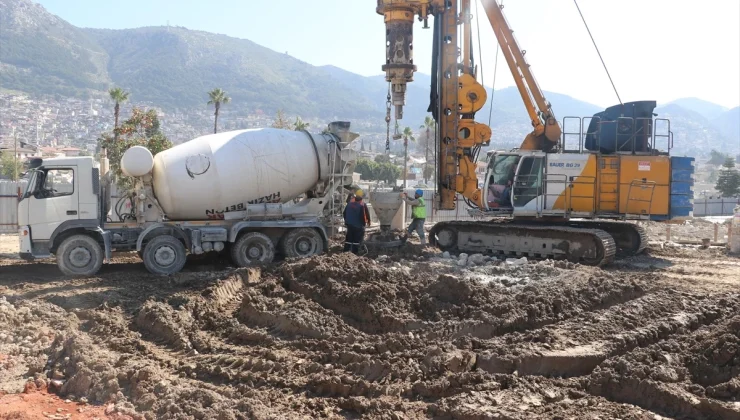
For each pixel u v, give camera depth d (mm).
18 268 14938
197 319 10320
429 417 6586
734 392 6863
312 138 15789
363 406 6777
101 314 10398
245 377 7625
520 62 17453
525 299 9969
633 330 8930
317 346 8734
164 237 14117
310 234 15250
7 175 68562
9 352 8562
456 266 13805
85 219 13773
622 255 17344
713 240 22250
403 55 16359
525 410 6523
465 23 17031
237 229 14539
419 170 119625
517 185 16781
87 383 7352
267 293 11227
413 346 8453
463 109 17109
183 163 14320
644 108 16922
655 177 16547
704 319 9781
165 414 6555
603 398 6984
